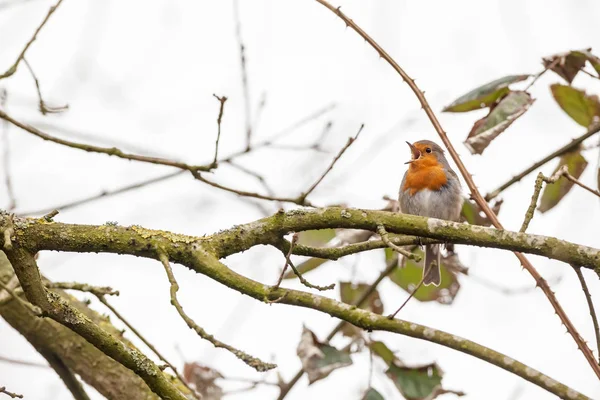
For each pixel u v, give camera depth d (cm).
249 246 619
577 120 843
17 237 581
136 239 598
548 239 600
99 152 785
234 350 506
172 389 588
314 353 705
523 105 732
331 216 618
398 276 923
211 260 600
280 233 621
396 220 614
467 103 769
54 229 590
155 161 794
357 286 909
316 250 631
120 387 809
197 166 798
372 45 762
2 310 806
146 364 588
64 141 780
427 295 939
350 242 845
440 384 736
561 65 784
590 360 628
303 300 600
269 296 595
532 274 664
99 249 596
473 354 589
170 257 599
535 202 616
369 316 599
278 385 841
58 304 580
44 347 816
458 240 608
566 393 565
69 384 823
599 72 778
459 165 722
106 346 581
